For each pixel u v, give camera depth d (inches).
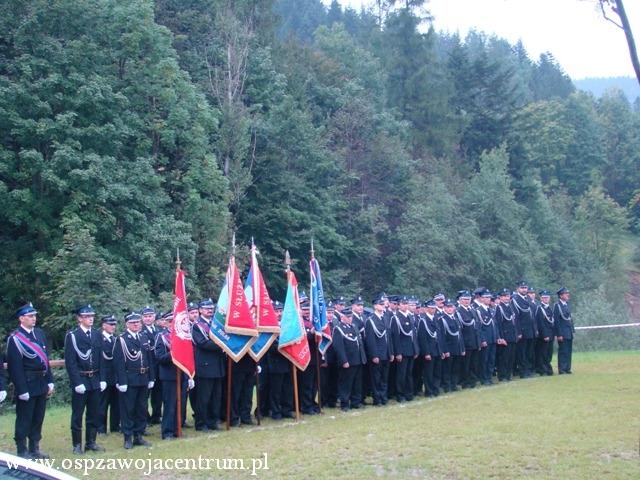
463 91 2429.9
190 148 1243.8
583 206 2422.5
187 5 1599.4
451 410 546.3
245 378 540.7
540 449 407.5
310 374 576.1
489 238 1715.1
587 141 3038.9
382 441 440.1
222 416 538.3
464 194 1806.1
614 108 3469.5
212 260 1234.6
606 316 1246.9
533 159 2466.8
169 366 492.4
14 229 1110.4
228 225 1332.4
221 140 1389.0
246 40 1577.3
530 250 1774.1
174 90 1242.0
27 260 1080.2
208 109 1295.5
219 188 1255.5
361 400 604.1
